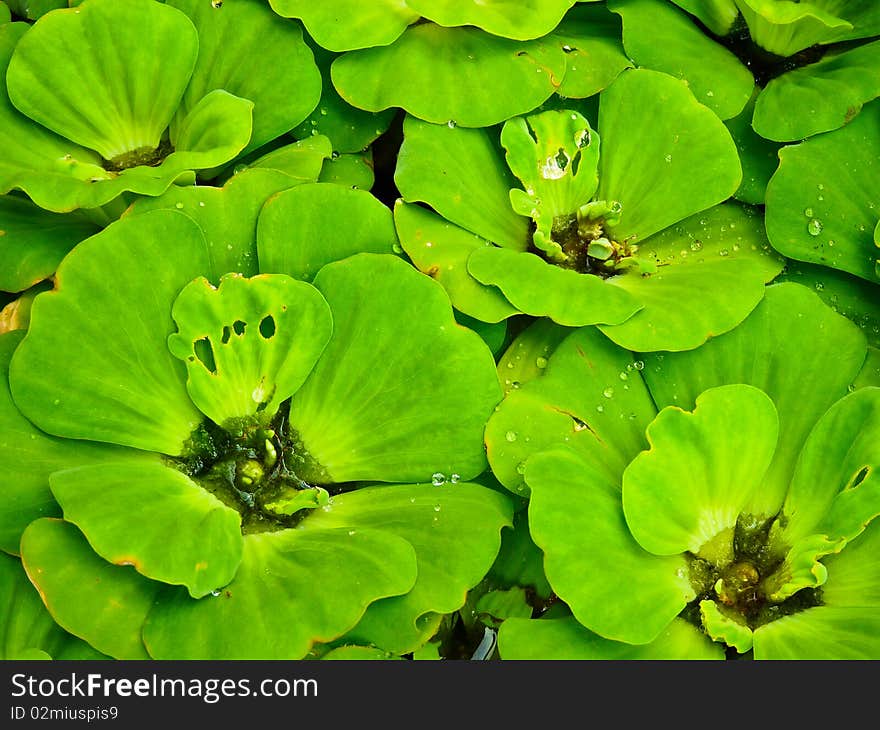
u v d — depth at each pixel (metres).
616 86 1.15
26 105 1.15
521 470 1.10
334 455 1.12
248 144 1.15
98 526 1.07
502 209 1.15
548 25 1.14
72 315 1.10
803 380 1.12
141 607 1.08
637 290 1.13
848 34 1.17
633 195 1.15
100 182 1.12
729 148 1.14
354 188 1.13
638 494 1.09
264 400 1.12
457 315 1.13
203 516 1.09
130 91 1.15
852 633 1.08
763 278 1.13
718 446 1.10
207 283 1.10
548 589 1.11
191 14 1.16
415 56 1.15
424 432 1.11
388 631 1.08
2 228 1.15
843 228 1.14
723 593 1.09
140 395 1.11
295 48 1.16
